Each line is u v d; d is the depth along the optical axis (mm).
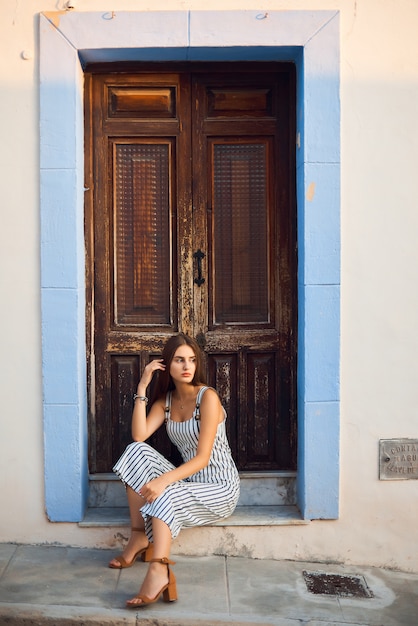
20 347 4090
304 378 4105
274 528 4156
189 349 4008
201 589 3791
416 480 4176
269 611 3605
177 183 4293
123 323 4340
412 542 4188
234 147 4320
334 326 4078
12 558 4016
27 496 4145
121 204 4305
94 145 4266
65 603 3594
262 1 3998
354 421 4141
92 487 4344
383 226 4098
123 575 3879
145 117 4277
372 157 4074
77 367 4074
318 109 4023
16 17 3998
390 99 4062
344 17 4035
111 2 3986
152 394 4285
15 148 4031
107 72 4238
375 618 3590
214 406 3953
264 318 4363
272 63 4254
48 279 4035
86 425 4277
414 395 4152
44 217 4023
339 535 4176
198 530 4148
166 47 3979
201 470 4039
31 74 4016
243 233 4336
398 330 4125
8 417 4109
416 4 4051
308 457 4121
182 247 4312
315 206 4047
